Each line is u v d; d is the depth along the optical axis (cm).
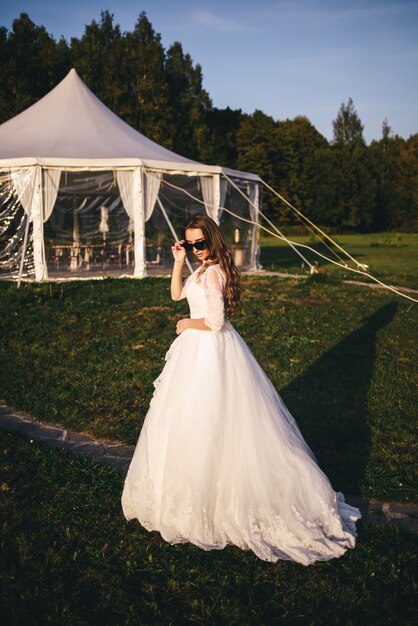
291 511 315
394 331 874
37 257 1380
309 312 1006
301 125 5644
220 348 326
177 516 314
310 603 275
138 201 1421
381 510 372
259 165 5103
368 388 605
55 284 1289
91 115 1702
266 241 4006
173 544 316
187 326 321
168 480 314
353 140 6700
